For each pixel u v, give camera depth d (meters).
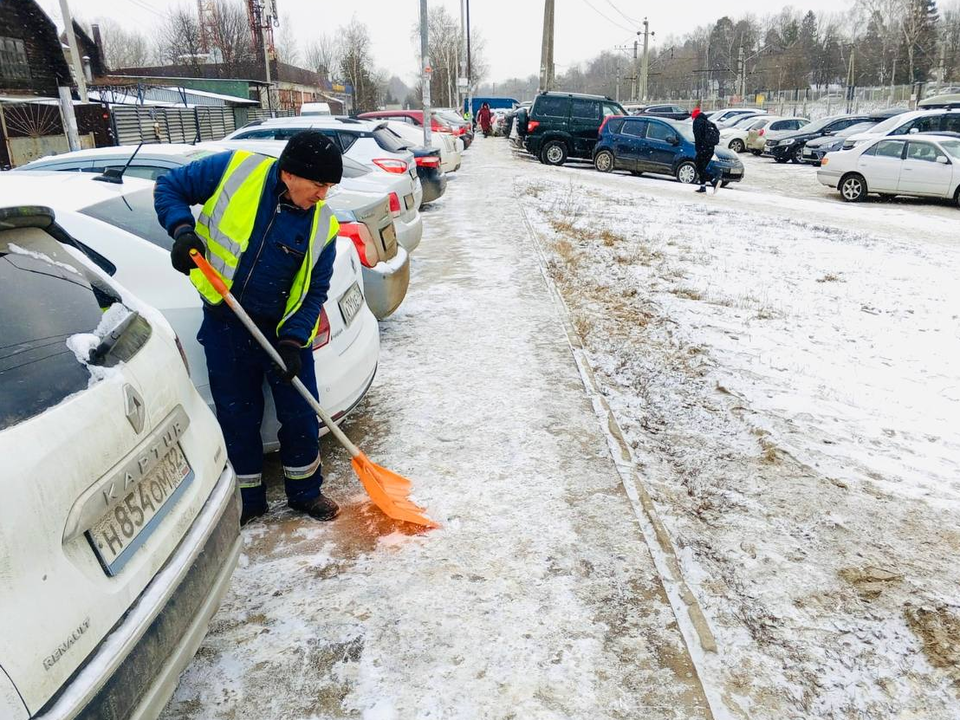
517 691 2.40
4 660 1.43
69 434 1.73
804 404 5.21
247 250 2.86
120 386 1.96
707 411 5.05
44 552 1.60
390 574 2.99
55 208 3.23
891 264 9.97
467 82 37.78
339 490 3.67
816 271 9.40
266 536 3.27
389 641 2.62
